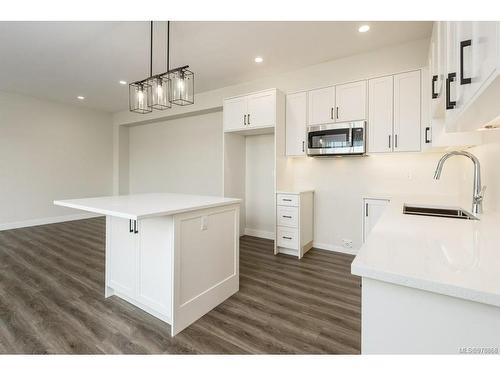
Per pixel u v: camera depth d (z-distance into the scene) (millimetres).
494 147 1778
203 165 5305
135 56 3389
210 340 1788
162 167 6023
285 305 2258
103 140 6441
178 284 1882
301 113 3602
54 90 4820
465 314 680
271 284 2670
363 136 3098
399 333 761
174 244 1844
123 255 2252
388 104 2992
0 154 4895
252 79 4156
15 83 4469
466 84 907
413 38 2924
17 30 2768
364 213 3115
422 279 688
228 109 4039
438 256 854
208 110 4895
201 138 5309
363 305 806
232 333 1866
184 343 1755
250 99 3789
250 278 2814
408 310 747
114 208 1795
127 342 1761
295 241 3469
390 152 2992
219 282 2279
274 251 3709
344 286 2629
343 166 3617
